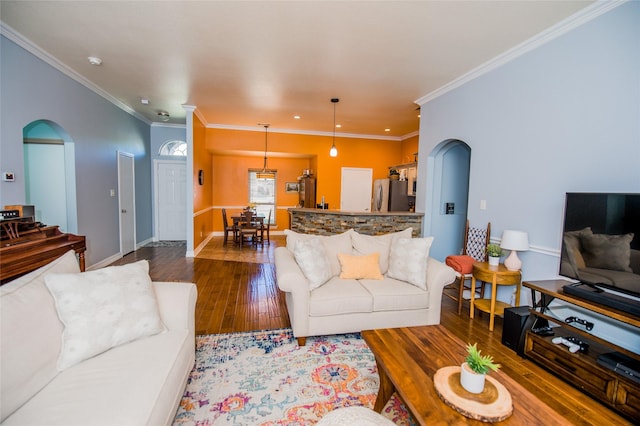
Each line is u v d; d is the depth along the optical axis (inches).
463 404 49.4
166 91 177.8
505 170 126.0
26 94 120.0
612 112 89.3
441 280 107.4
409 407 51.1
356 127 267.6
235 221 272.7
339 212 184.1
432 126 174.9
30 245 96.5
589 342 88.6
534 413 49.0
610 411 72.0
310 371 85.4
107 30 110.0
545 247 109.6
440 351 67.5
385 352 66.7
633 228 75.0
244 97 187.3
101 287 62.8
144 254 227.0
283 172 338.0
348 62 133.9
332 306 98.8
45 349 51.7
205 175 269.9
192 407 70.3
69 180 153.3
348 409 53.7
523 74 117.3
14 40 112.7
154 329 66.2
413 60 130.7
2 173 109.5
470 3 90.7
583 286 86.5
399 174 279.3
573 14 95.6
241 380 80.7
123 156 214.4
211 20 102.7
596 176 93.6
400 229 185.3
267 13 98.0
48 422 42.1
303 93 177.3
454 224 188.5
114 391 48.4
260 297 142.8
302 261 106.3
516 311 99.0
